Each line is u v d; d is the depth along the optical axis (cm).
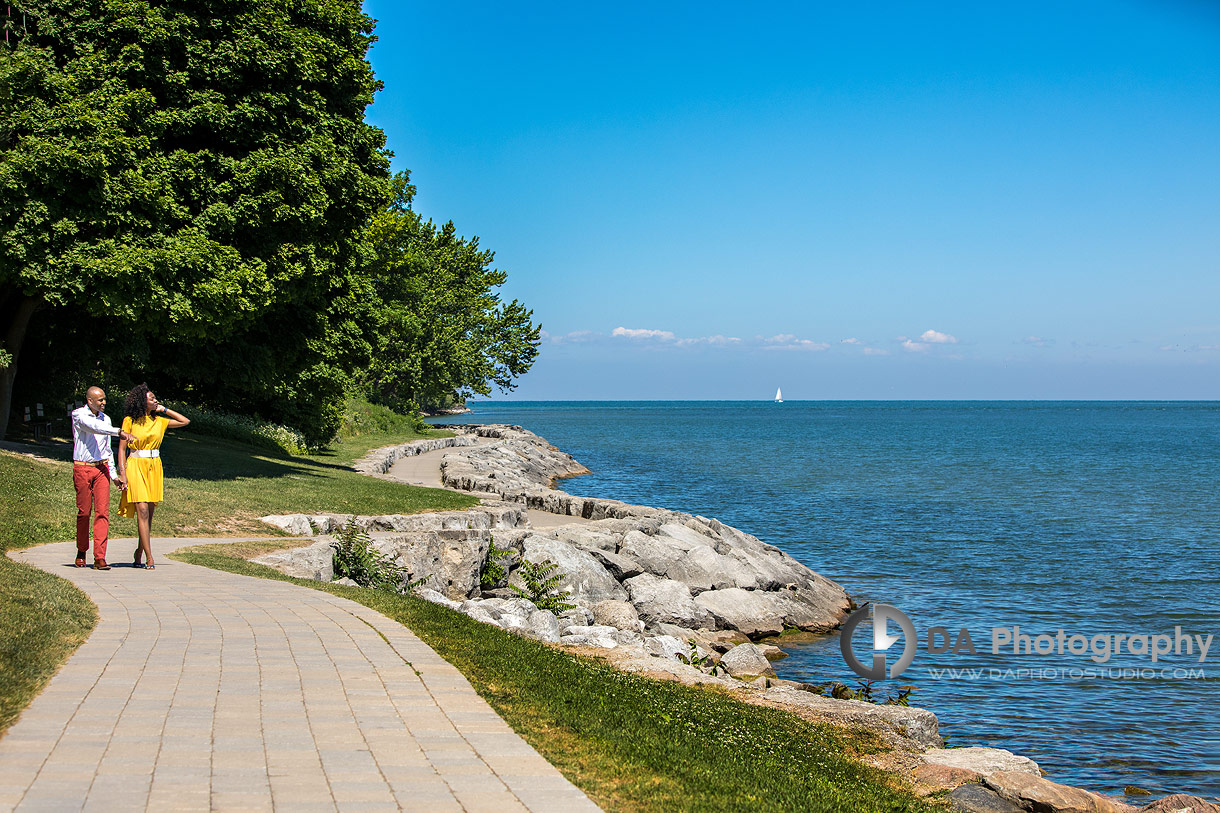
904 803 691
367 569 1622
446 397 8231
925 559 2920
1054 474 6375
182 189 2119
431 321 7575
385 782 509
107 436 1214
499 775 534
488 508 2391
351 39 2689
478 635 957
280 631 881
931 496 4866
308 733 588
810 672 1633
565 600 1777
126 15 2069
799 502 4509
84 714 602
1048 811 765
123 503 1234
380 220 5491
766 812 552
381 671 750
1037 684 1550
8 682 642
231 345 2767
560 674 840
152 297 1922
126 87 2059
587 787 534
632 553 2153
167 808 458
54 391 2877
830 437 12175
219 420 3634
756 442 10681
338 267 2753
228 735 575
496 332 8562
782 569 2316
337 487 2548
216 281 2017
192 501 1917
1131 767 1172
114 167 1956
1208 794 1082
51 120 1894
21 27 2083
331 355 3344
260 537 1717
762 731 808
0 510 1533
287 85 2323
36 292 2108
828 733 893
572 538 2147
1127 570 2748
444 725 622
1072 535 3484
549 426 15725
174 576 1184
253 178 2158
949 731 1304
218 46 2183
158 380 3753
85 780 490
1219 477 6169
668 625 1819
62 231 1888
